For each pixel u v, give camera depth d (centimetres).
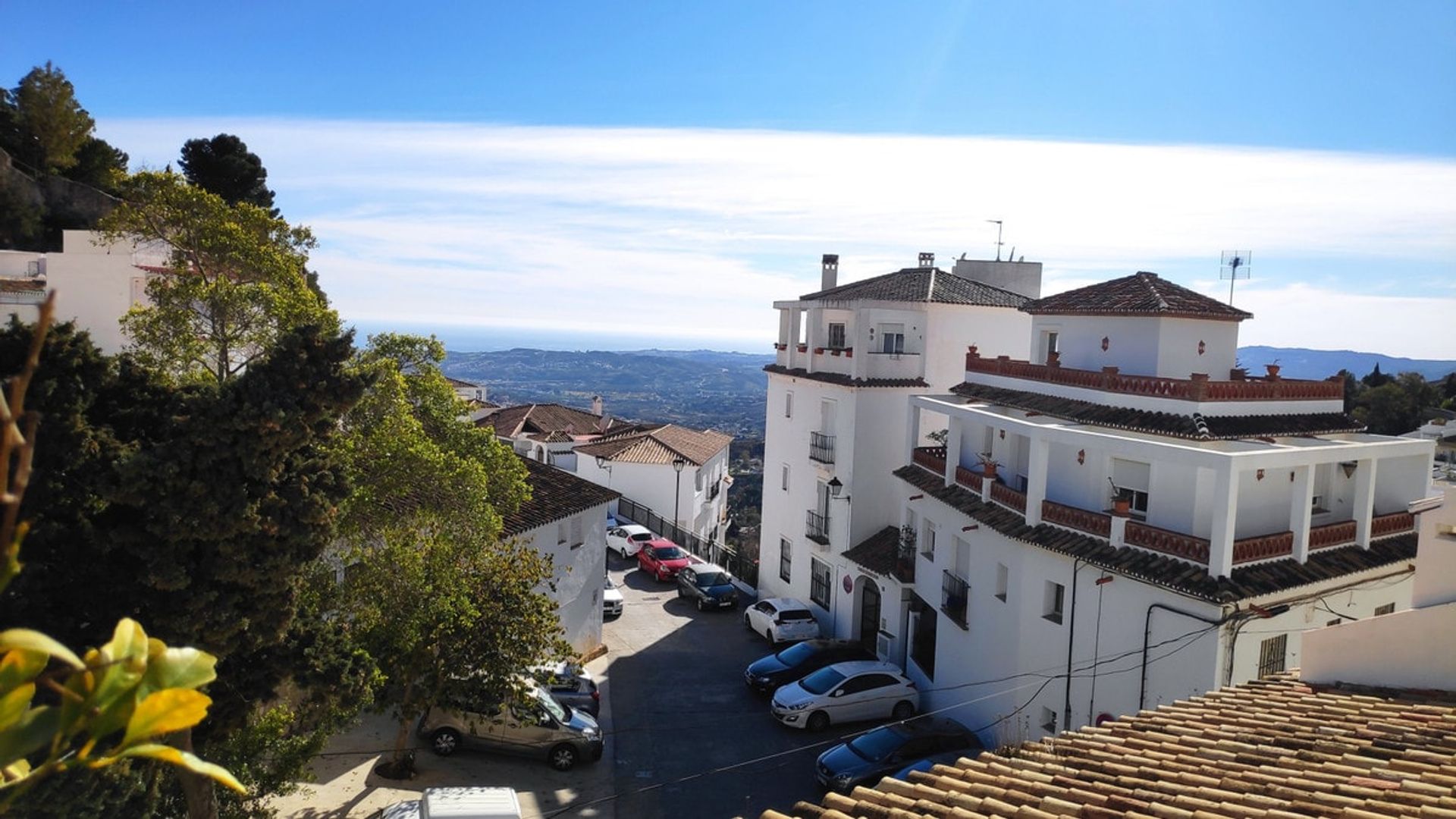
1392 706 1177
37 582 1194
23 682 260
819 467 3569
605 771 2327
